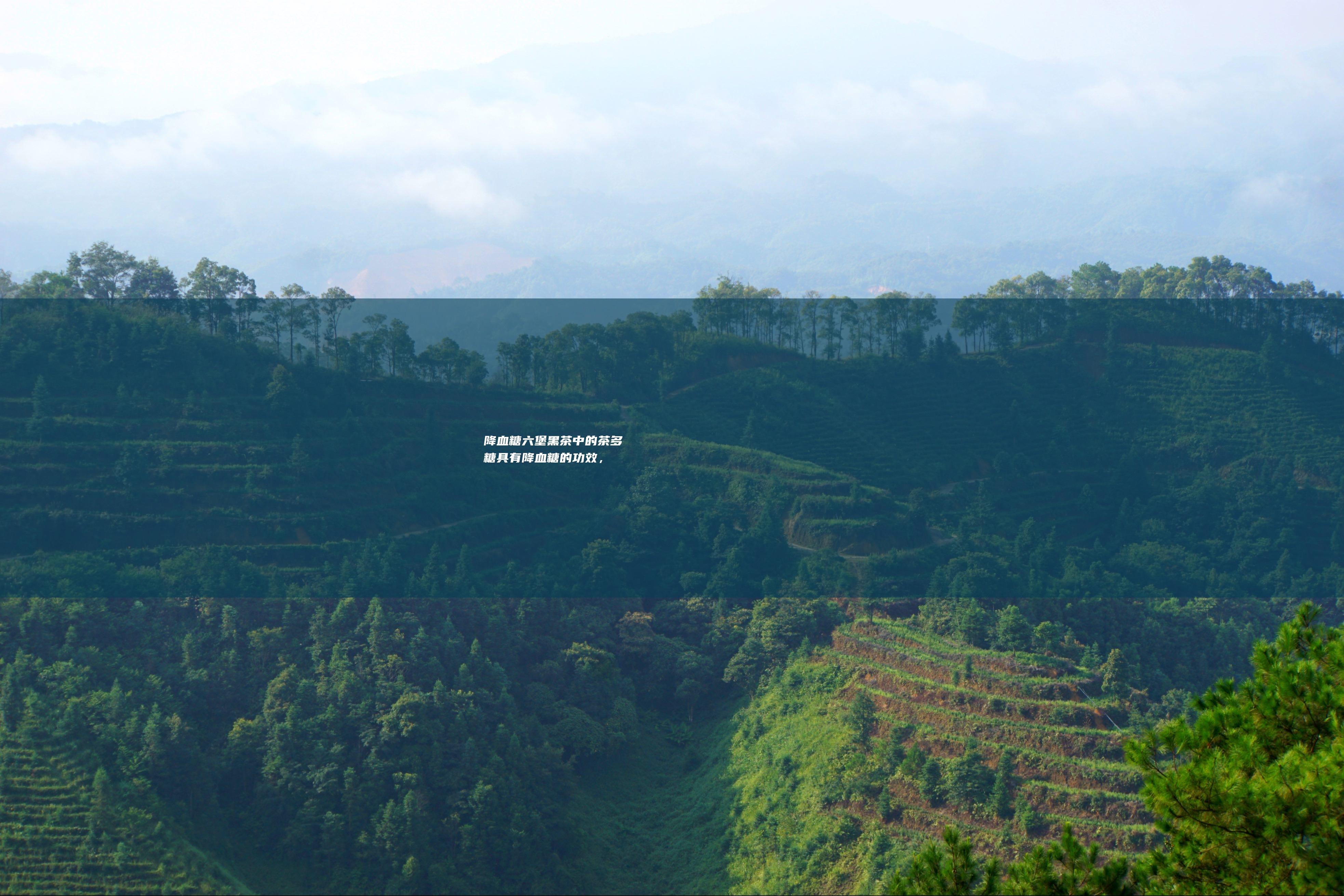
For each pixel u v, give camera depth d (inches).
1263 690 1155.3
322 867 3703.3
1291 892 937.5
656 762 4800.7
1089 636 4990.2
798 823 3868.1
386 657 4256.9
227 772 3848.4
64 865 3235.7
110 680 3932.1
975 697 4008.4
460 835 3801.7
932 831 3550.7
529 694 4638.3
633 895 3969.0
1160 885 1037.2
